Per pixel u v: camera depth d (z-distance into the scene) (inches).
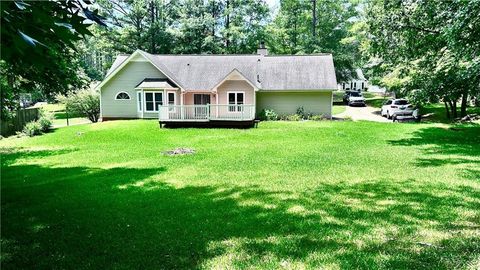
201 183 311.9
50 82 246.2
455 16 426.6
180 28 1395.2
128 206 241.3
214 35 1498.5
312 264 145.6
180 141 602.5
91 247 169.0
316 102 962.7
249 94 920.3
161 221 207.3
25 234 187.9
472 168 345.1
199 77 973.8
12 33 100.2
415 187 277.0
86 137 680.4
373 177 317.1
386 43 600.1
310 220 204.1
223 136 645.3
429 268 138.2
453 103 894.4
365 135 621.6
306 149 489.7
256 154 458.0
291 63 1024.2
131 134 695.7
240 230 189.6
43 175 367.2
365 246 163.3
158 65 936.9
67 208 238.2
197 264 148.5
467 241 165.0
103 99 984.9
